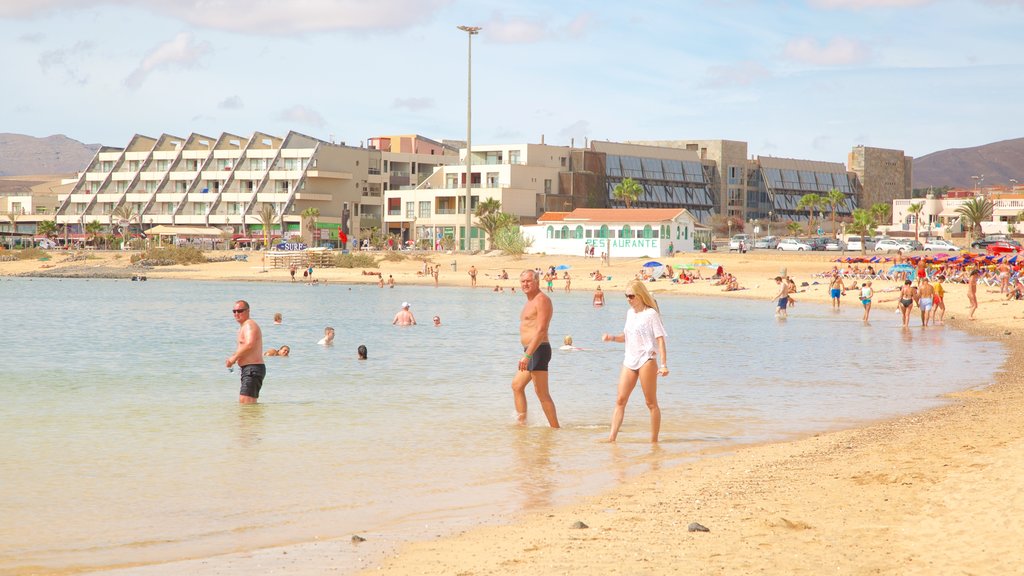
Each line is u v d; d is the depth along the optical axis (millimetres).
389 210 144500
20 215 164000
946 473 10188
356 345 32156
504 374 23578
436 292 74375
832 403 17953
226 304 58125
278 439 14297
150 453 13188
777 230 178750
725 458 12477
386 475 11695
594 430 14992
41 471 11984
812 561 7324
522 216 136375
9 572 7859
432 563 7789
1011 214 166625
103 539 8891
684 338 34312
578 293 74000
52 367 25656
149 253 113812
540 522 9180
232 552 8398
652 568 7273
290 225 141750
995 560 7098
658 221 105125
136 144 161500
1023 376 21578
